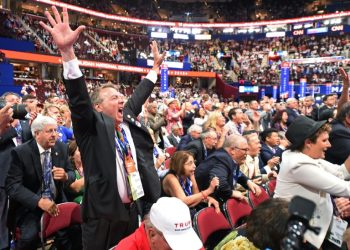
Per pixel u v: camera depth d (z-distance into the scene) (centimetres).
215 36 4159
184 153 349
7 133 323
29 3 3058
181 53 3991
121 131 251
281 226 158
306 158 238
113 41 3544
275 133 530
